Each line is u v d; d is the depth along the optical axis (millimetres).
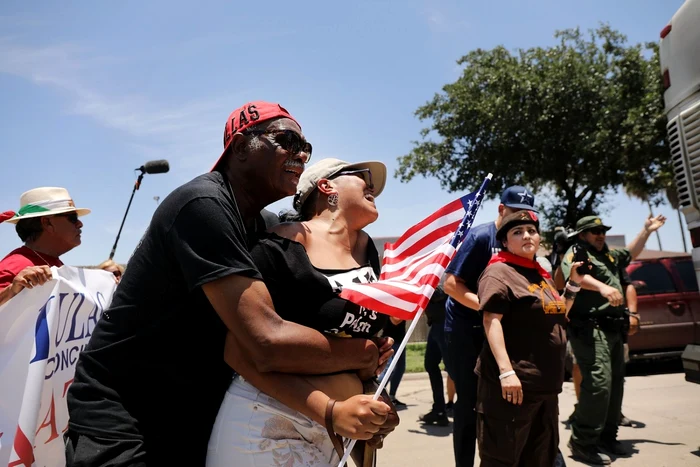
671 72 4664
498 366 3115
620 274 5406
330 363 1715
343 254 1992
